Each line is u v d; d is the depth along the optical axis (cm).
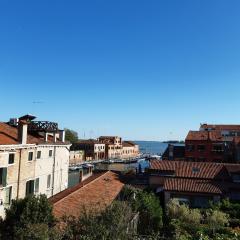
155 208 2794
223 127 9069
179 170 4156
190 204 3628
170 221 2702
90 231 1566
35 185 3719
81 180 4153
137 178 4284
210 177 3997
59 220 1905
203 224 2647
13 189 3250
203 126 9188
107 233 1559
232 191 3731
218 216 2639
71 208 2420
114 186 3500
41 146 3844
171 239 2050
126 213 1778
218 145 7031
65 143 4575
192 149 7131
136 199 2783
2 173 3045
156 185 4028
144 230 2527
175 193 3650
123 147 15000
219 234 2353
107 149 13362
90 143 12450
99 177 3831
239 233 2370
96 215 1722
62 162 4528
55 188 4272
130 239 1756
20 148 3325
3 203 3073
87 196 2847
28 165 3534
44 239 1547
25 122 3409
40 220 1739
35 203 1773
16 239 1593
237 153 6462
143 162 13088
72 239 1585
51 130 4197
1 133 3450
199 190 3634
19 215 1742
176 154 7394
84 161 10894
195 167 4212
